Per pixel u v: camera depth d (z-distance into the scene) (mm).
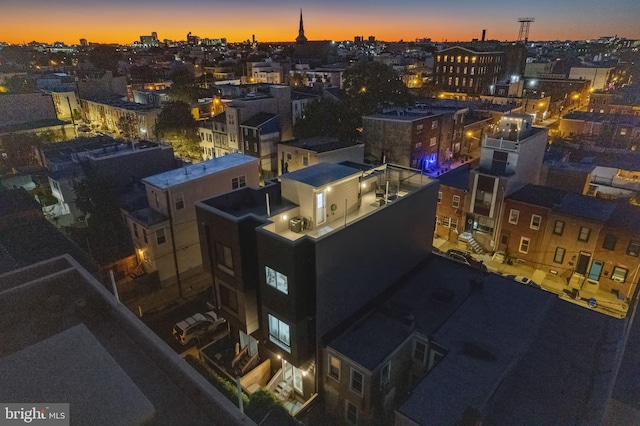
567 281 32094
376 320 20406
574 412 15352
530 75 126688
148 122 70562
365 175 25016
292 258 17188
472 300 21266
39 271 12375
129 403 5703
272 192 23453
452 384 15547
